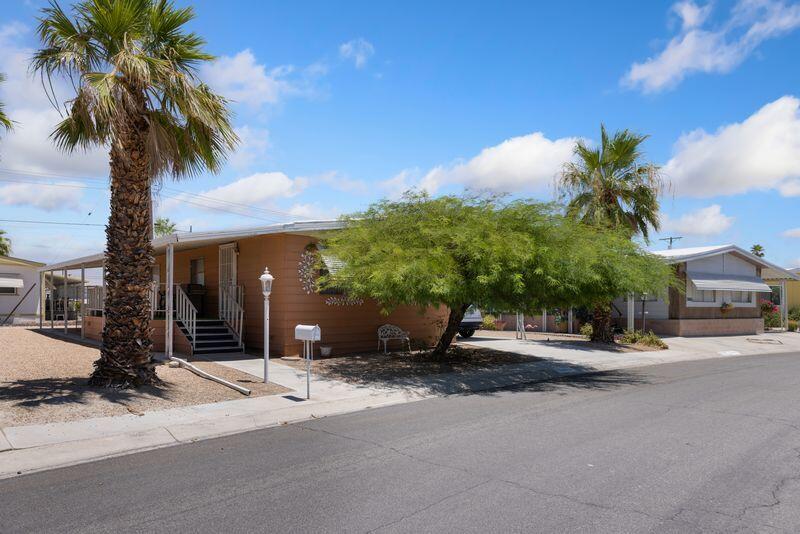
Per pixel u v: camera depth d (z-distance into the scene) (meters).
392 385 10.90
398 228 12.24
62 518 4.33
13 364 11.67
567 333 24.16
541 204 12.10
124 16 8.44
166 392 9.20
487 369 13.13
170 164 9.83
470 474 5.32
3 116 9.32
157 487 5.05
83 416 7.57
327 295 15.12
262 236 15.10
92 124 9.41
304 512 4.40
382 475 5.32
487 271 11.00
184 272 19.55
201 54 9.40
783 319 28.67
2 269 27.66
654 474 5.28
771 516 4.26
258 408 8.56
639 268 12.52
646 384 11.33
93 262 18.53
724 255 24.89
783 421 7.59
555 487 4.93
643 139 17.39
